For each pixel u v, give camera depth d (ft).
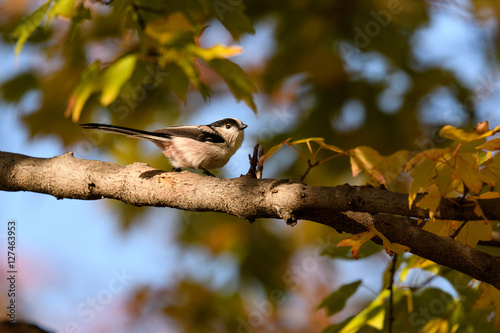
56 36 35.42
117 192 18.17
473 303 19.44
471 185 12.70
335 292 20.77
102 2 21.53
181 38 20.68
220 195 16.60
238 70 21.15
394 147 38.65
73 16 20.94
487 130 12.95
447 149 13.17
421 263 19.48
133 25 21.95
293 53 39.01
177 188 17.40
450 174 13.04
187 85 22.12
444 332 19.34
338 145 38.81
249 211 16.29
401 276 20.12
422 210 13.39
